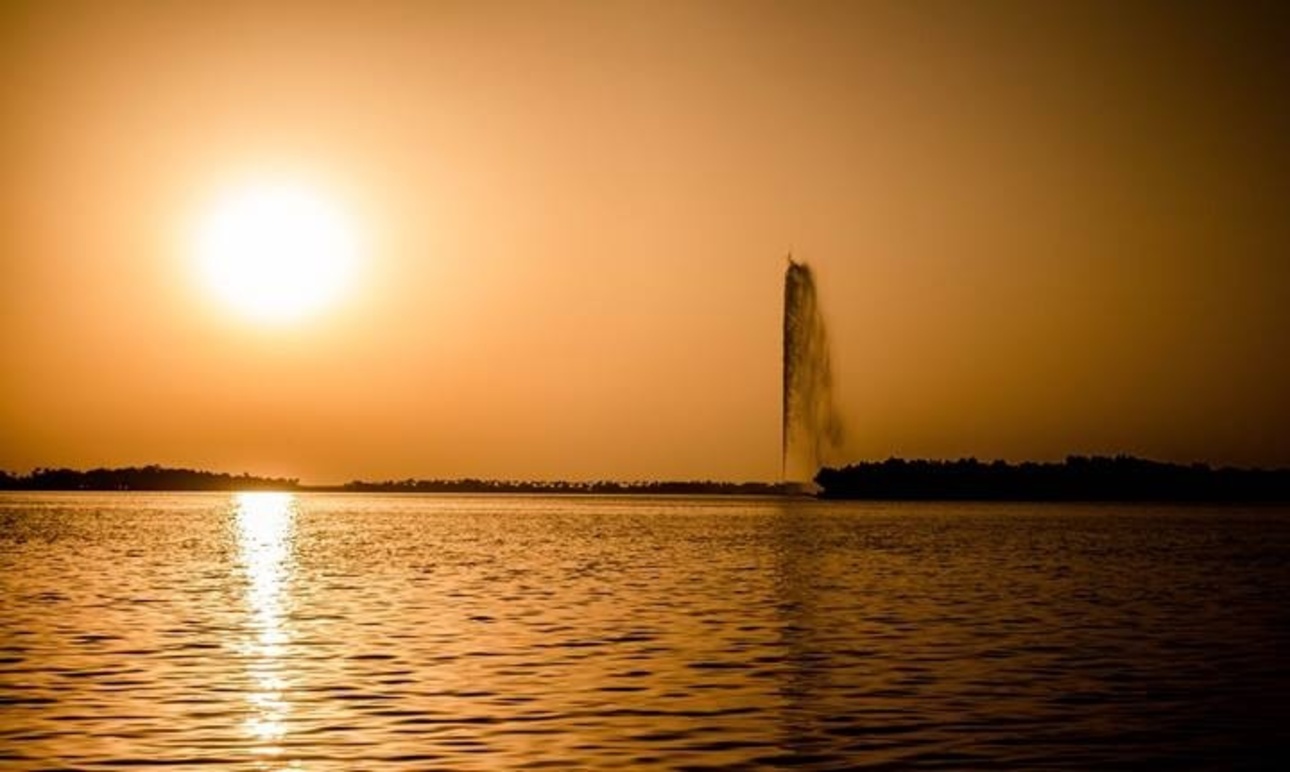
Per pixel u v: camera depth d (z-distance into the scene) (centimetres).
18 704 3469
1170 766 2831
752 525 16362
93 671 4019
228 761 2825
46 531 14000
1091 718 3319
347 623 5272
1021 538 12875
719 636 4884
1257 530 15012
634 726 3189
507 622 5312
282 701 3506
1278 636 4956
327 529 15388
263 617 5503
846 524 16775
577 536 13388
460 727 3175
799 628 5141
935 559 9550
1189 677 3972
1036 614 5709
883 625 5266
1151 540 12562
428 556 9938
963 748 2981
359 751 2919
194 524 16688
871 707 3447
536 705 3453
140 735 3084
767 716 3322
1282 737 3109
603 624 5244
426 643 4656
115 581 7406
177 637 4831
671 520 18700
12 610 5781
